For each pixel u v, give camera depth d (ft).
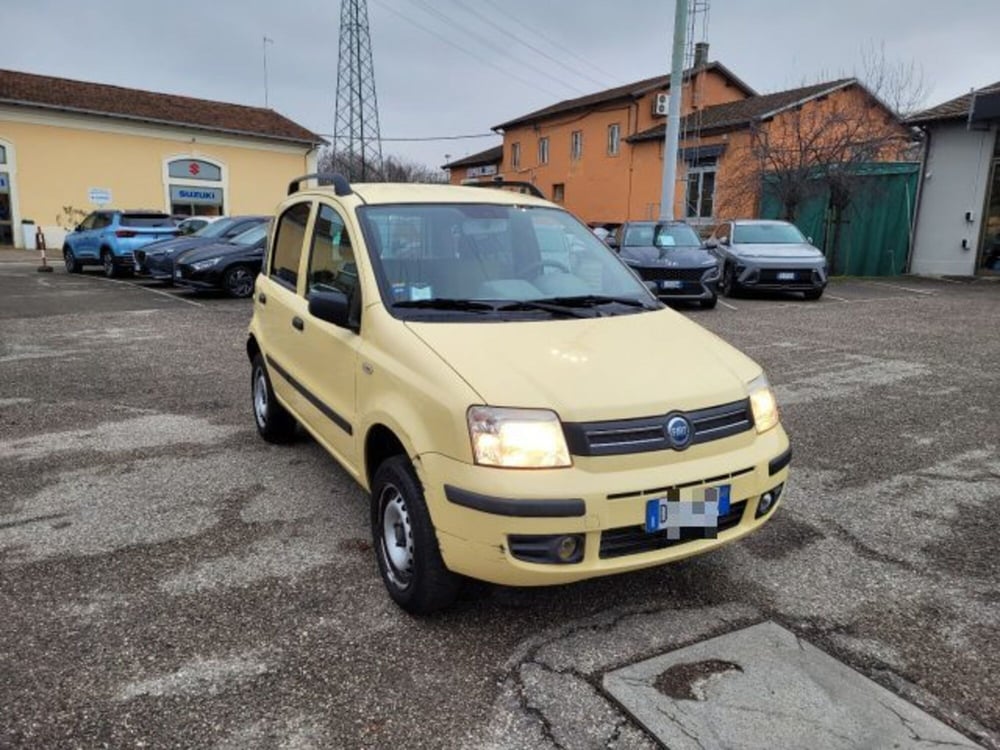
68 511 13.84
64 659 9.30
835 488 14.99
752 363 11.30
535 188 16.46
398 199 13.32
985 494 14.70
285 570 11.62
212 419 19.94
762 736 7.92
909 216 63.57
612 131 111.55
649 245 44.29
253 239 47.93
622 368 9.87
